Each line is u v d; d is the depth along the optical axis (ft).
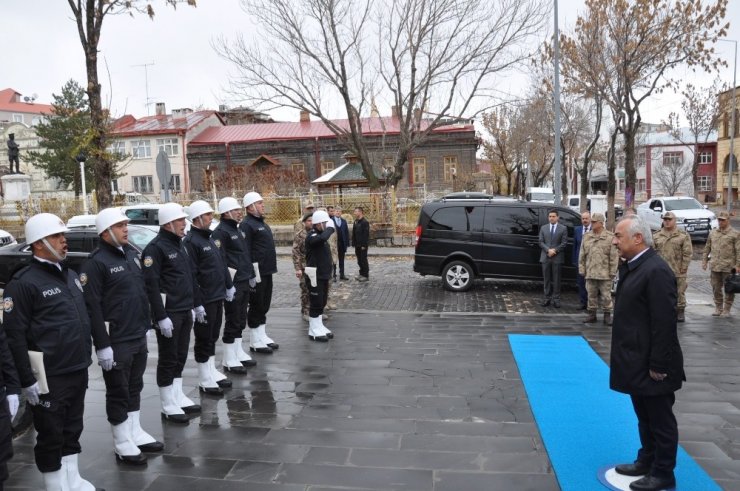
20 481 14.05
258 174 123.03
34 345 12.43
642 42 66.08
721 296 32.68
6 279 40.19
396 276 50.01
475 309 35.63
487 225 40.83
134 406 15.58
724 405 18.34
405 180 142.31
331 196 76.48
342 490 13.12
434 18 73.20
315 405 18.78
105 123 54.08
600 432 16.17
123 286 15.05
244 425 17.17
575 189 211.82
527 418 17.40
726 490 12.94
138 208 54.08
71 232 38.60
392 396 19.52
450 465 14.30
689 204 79.36
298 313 34.53
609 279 30.09
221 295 20.26
